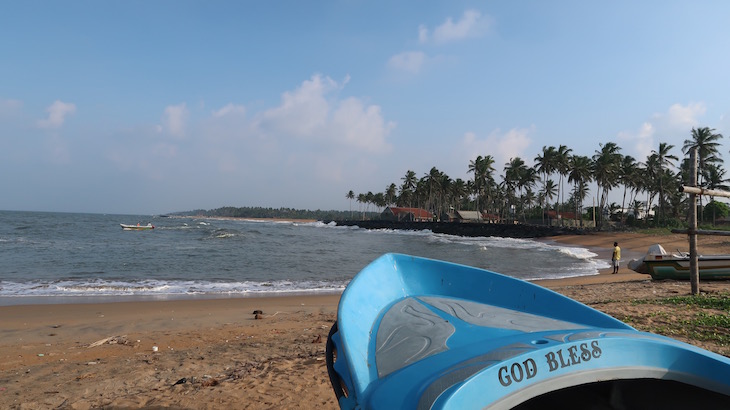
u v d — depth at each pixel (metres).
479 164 91.62
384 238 63.88
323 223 142.25
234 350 7.24
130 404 4.78
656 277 15.22
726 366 1.97
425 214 109.44
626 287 13.79
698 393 2.08
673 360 2.01
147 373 5.94
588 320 2.90
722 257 14.05
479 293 3.45
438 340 2.42
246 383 5.36
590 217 87.88
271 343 7.73
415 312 2.94
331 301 13.16
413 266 3.61
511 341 2.21
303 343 7.66
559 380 1.81
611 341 1.99
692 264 10.66
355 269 23.69
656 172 67.75
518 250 41.31
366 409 1.89
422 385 1.82
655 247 15.34
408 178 117.50
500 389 1.69
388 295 3.30
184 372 5.98
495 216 105.44
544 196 92.31
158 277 18.47
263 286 16.53
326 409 4.57
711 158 59.22
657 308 9.09
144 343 7.87
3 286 14.87
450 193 105.62
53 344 7.86
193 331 8.86
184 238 45.88
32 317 10.19
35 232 47.81
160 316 10.45
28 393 5.21
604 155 67.88
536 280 19.66
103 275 18.48
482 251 39.25
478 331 2.51
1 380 5.71
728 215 67.31
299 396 4.92
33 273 18.61
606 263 29.55
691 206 10.63
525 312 3.13
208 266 23.09
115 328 9.18
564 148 73.19
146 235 49.53
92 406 4.78
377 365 2.29
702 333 6.93
